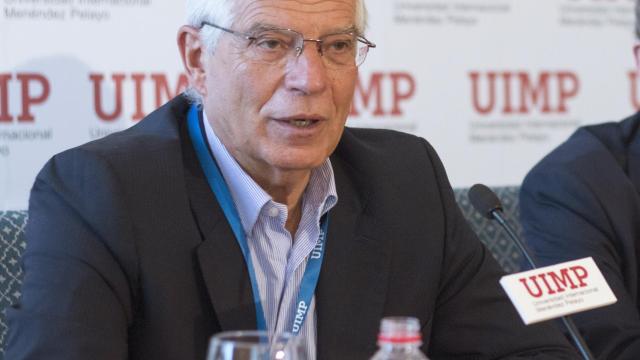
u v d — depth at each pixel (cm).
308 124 412
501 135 767
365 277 448
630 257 582
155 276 409
